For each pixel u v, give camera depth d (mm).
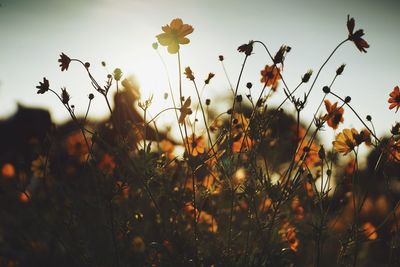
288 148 1166
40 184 1311
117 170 1045
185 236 1062
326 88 916
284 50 944
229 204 1133
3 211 1354
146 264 1048
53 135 1272
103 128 1192
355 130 937
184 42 1002
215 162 997
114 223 1052
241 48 949
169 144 1209
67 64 1036
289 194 939
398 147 927
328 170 956
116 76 973
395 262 969
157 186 1070
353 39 952
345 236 969
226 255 993
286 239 1038
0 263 1281
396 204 958
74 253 1052
